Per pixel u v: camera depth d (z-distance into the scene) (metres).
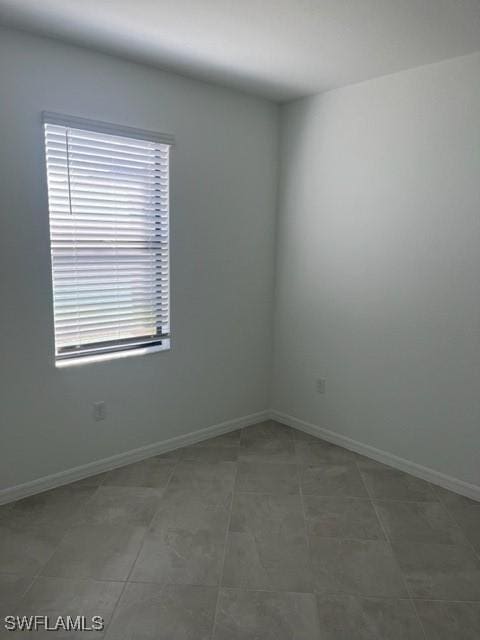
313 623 1.77
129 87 2.65
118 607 1.84
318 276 3.34
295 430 3.62
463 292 2.57
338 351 3.28
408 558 2.14
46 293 2.52
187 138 2.96
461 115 2.48
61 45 2.38
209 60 2.60
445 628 1.76
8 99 2.26
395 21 2.05
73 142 2.51
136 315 2.95
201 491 2.70
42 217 2.45
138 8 2.00
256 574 2.03
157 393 3.11
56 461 2.71
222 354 3.43
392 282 2.90
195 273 3.17
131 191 2.78
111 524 2.36
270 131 3.41
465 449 2.66
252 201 3.40
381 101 2.82
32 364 2.54
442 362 2.71
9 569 2.03
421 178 2.68
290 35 2.23
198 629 1.74
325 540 2.27
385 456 3.06
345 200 3.09
